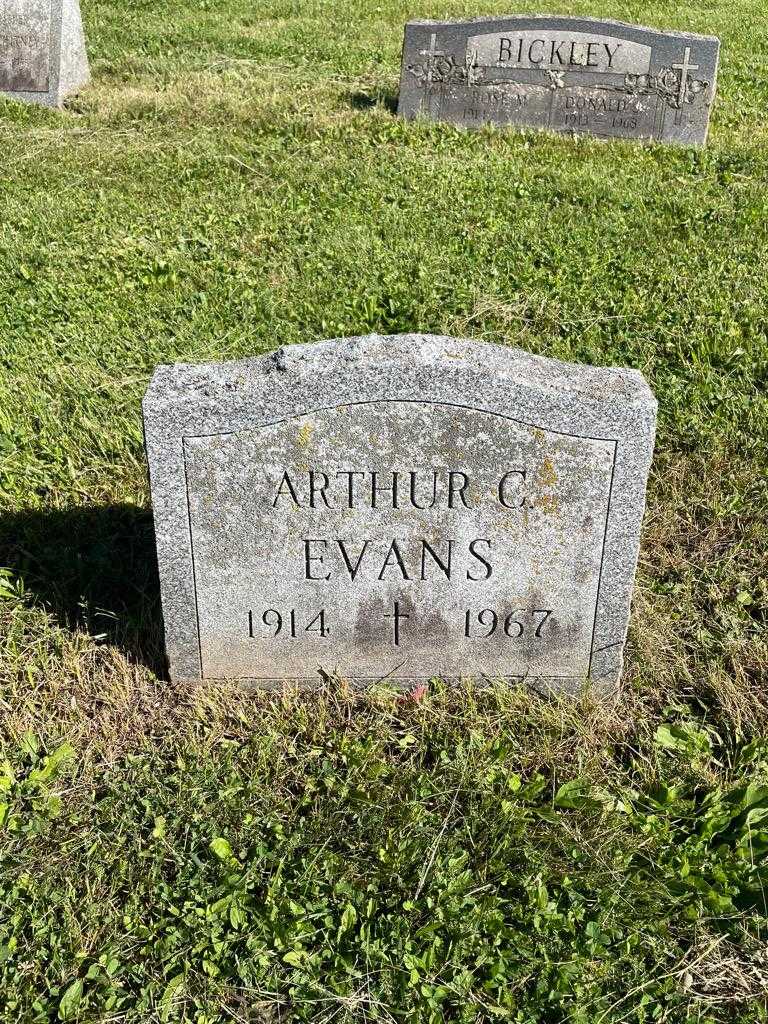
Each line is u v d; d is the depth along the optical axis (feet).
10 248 7.73
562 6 17.56
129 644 4.30
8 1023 2.97
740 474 5.31
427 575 3.92
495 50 11.03
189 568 3.88
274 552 3.85
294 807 3.65
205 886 3.34
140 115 11.32
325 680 4.16
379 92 12.21
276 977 3.09
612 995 3.06
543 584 3.92
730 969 3.14
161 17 16.11
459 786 3.67
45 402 5.82
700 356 6.32
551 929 3.22
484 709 4.04
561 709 4.01
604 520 3.78
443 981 3.09
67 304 6.91
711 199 9.08
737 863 3.38
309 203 8.75
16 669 4.15
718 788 3.67
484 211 8.57
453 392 3.54
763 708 4.05
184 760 3.81
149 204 8.78
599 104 11.07
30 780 3.69
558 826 3.53
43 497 5.20
